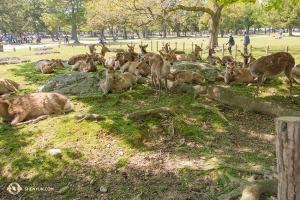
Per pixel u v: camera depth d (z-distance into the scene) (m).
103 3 20.47
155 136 5.40
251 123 5.96
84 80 8.48
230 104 6.77
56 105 6.02
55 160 4.48
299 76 8.38
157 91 7.94
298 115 5.55
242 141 5.23
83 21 35.38
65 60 15.57
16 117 5.66
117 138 5.14
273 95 7.57
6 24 46.38
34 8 50.16
